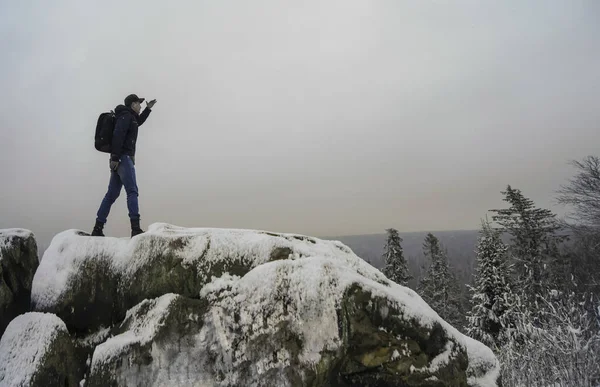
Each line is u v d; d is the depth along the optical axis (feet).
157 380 13.67
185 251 16.81
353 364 15.17
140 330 14.61
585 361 31.76
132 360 13.82
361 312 15.48
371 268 19.56
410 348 15.87
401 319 15.99
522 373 36.52
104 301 16.66
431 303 103.24
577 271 76.13
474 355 19.83
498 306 68.33
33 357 14.25
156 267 16.46
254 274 15.24
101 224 19.34
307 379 13.35
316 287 14.84
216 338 14.16
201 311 14.89
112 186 19.53
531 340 39.34
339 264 16.74
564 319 37.27
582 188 72.79
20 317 15.56
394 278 92.94
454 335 17.65
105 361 13.96
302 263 15.60
